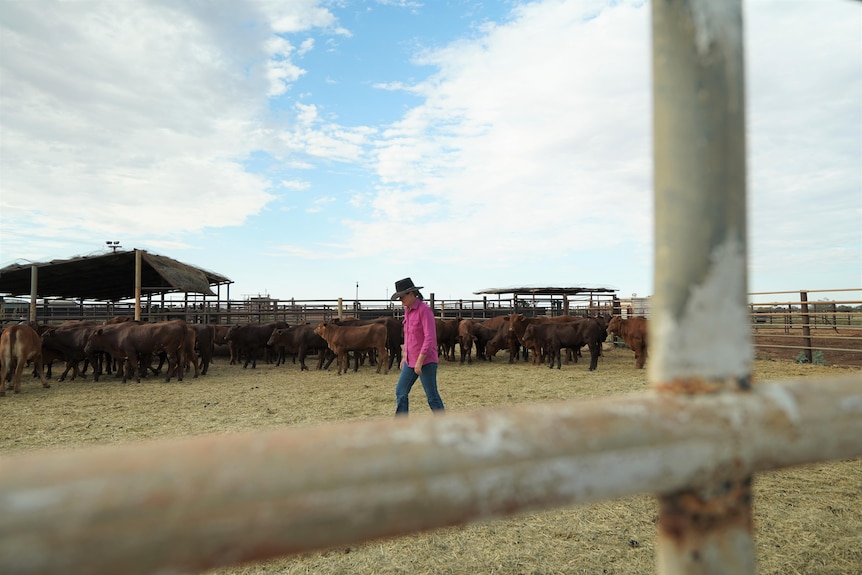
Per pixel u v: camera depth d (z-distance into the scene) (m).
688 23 0.58
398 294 4.85
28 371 12.64
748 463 0.52
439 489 0.40
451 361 14.27
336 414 6.84
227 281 24.19
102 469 0.32
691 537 0.54
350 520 0.37
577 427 0.46
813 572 2.60
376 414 6.82
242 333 13.08
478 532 3.14
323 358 12.84
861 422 0.59
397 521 0.39
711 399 0.54
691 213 0.57
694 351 0.56
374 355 14.09
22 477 0.29
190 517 0.32
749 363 0.58
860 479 3.93
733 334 0.57
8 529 0.28
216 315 18.55
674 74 0.58
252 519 0.34
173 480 0.33
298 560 2.85
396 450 0.40
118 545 0.30
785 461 0.55
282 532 0.35
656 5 0.61
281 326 13.66
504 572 2.69
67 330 10.84
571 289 25.08
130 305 21.95
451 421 0.44
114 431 6.02
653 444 0.48
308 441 0.38
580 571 2.69
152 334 10.42
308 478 0.36
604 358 14.65
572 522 3.26
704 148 0.57
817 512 3.30
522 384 9.38
